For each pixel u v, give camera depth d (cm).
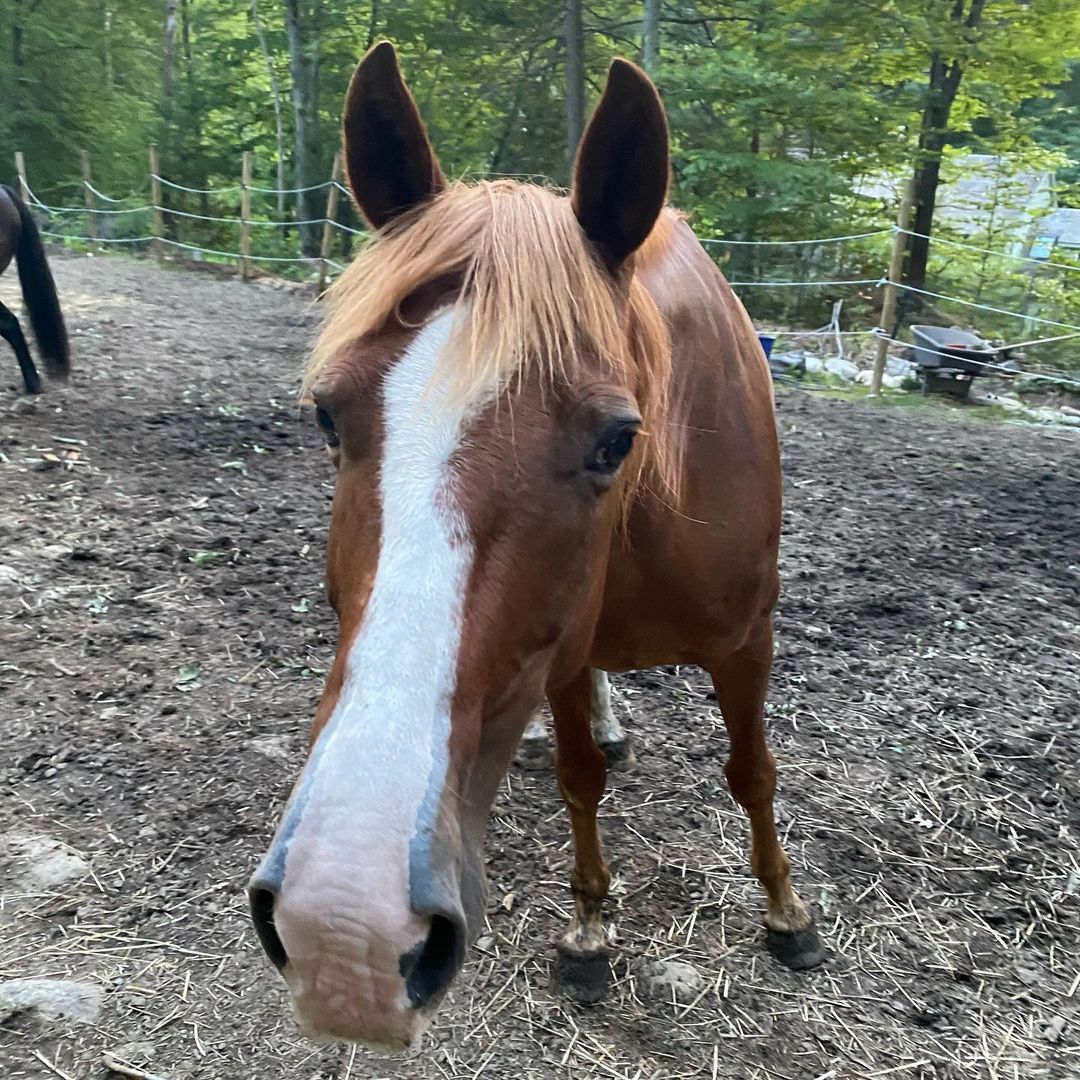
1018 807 281
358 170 151
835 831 266
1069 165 1405
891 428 721
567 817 272
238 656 350
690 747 306
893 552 470
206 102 2059
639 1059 196
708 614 187
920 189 1234
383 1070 191
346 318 131
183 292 1162
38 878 240
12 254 600
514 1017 204
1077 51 1117
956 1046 202
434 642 110
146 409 638
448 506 114
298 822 105
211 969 215
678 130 1230
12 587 382
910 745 309
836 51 1134
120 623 366
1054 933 234
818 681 346
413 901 102
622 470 143
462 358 119
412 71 1571
